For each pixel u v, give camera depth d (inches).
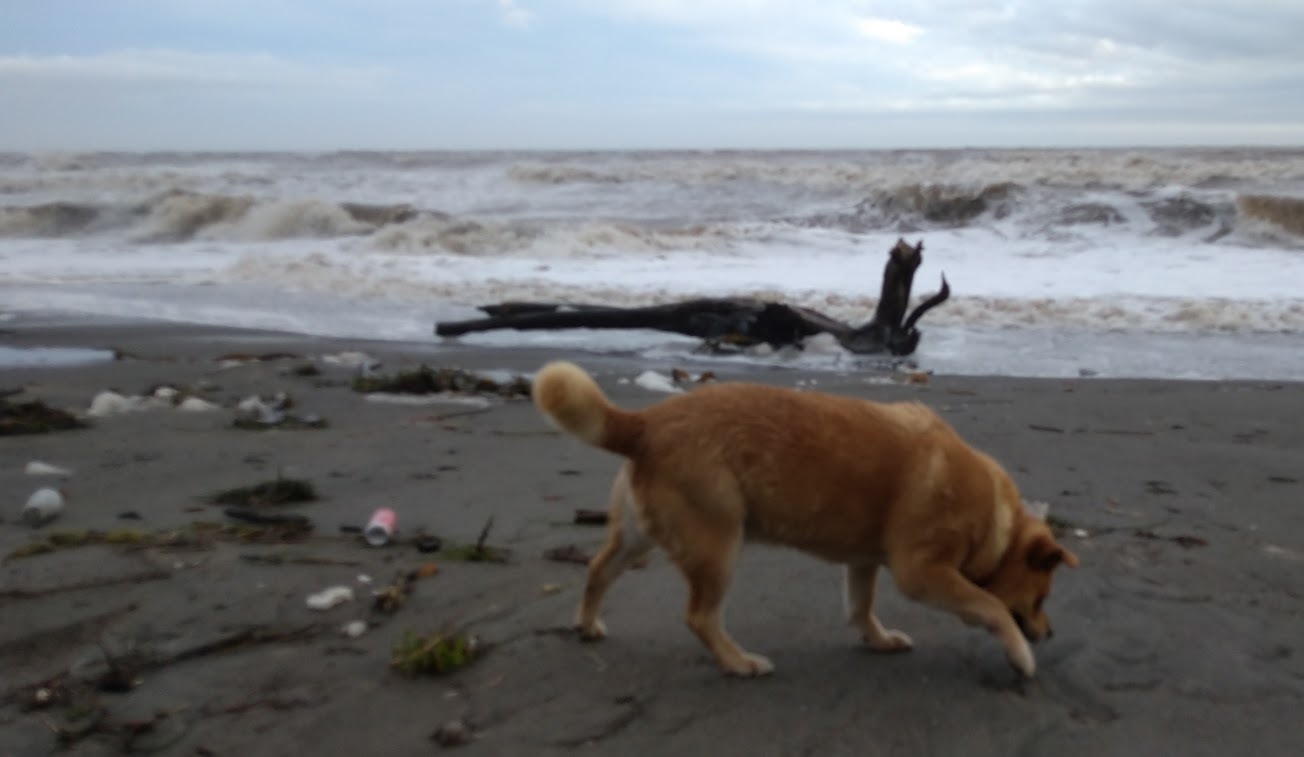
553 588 177.3
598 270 673.6
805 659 154.0
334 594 170.4
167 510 216.2
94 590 171.8
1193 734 133.3
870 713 137.8
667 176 1183.6
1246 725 135.6
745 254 735.1
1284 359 426.9
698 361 437.4
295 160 1708.9
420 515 216.2
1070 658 153.6
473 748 128.1
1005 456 273.9
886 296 445.7
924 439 146.3
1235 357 431.5
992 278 622.5
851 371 412.2
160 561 183.8
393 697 140.3
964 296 562.3
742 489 143.1
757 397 146.6
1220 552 200.5
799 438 142.2
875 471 142.3
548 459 263.3
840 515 143.6
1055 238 764.6
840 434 143.3
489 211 1038.4
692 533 142.7
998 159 1229.1
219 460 258.2
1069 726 135.2
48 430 286.8
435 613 166.7
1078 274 627.8
